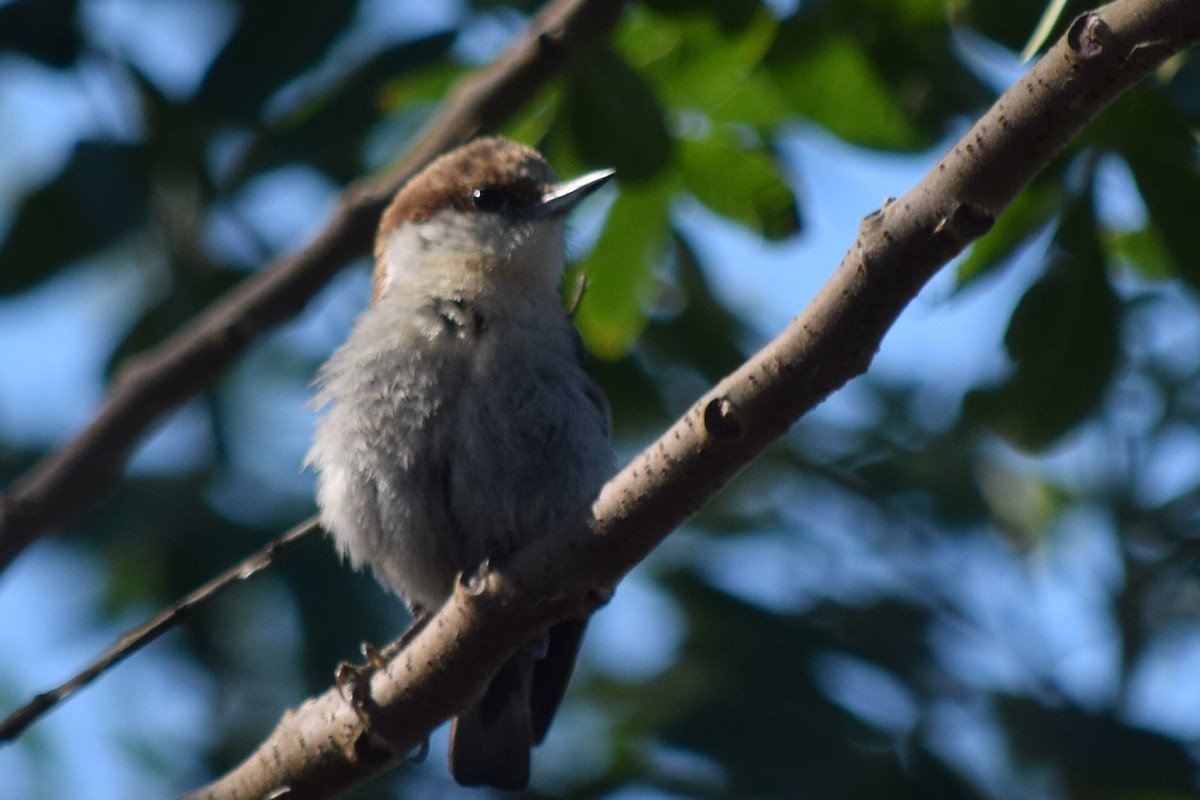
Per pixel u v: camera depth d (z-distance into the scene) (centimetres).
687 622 1125
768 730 1027
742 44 973
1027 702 1041
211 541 1166
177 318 1116
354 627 1166
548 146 1043
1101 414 913
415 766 1213
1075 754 1003
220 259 1132
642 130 978
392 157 1119
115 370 1127
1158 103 884
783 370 613
